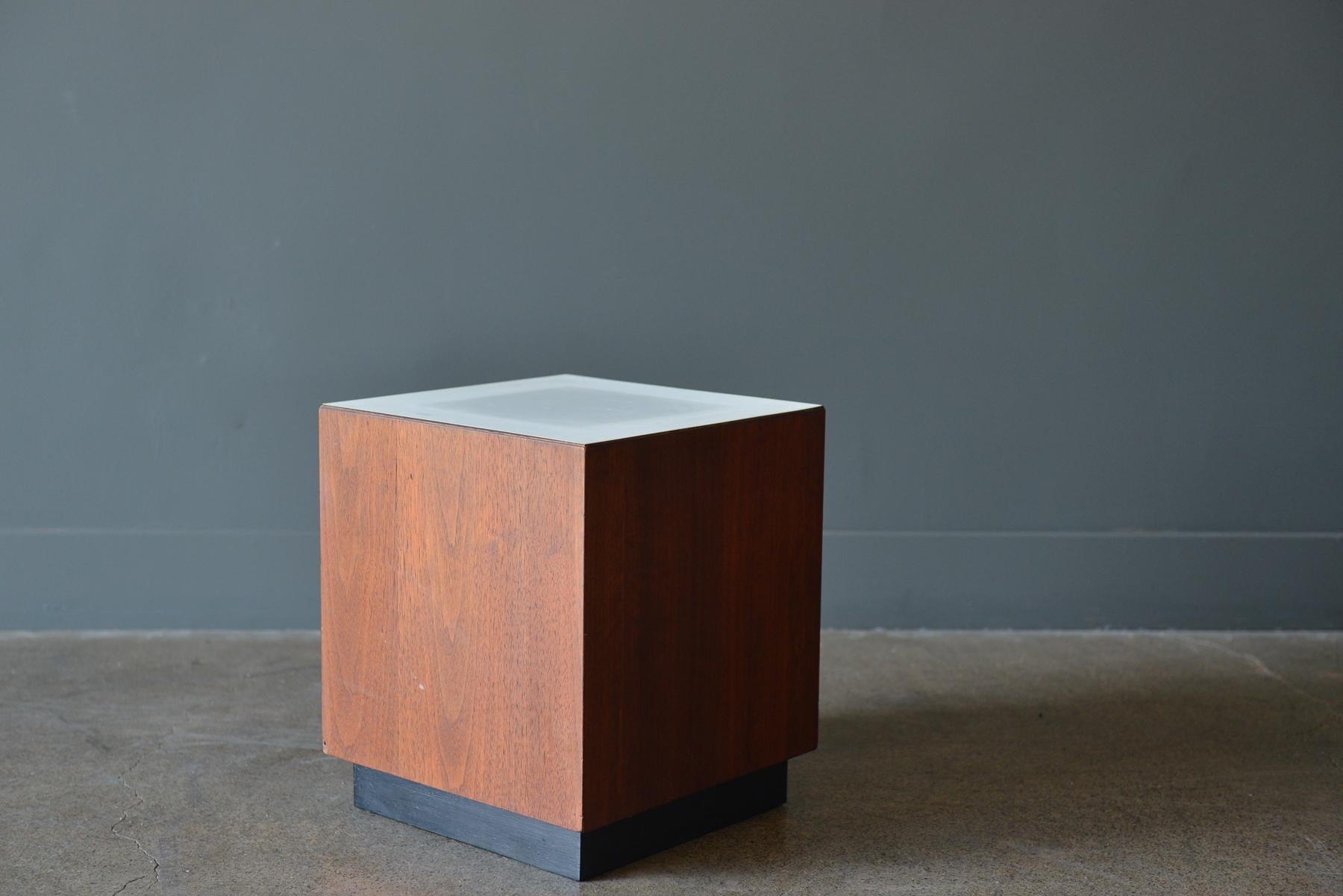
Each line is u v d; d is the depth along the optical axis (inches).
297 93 135.2
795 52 135.6
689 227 137.7
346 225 137.2
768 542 91.4
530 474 82.0
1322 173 137.3
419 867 87.7
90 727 112.2
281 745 108.8
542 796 84.4
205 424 138.8
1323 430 139.7
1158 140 136.9
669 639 86.0
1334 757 108.1
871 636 139.5
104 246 136.3
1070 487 140.3
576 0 134.7
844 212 137.6
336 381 139.2
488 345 139.3
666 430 84.4
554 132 136.4
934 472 140.1
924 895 84.4
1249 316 139.1
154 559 139.1
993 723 115.6
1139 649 135.9
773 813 96.7
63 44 133.6
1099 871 87.9
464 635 86.6
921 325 139.0
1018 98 136.3
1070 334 139.2
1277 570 139.9
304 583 139.7
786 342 139.2
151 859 88.5
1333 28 135.3
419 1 134.4
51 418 137.9
